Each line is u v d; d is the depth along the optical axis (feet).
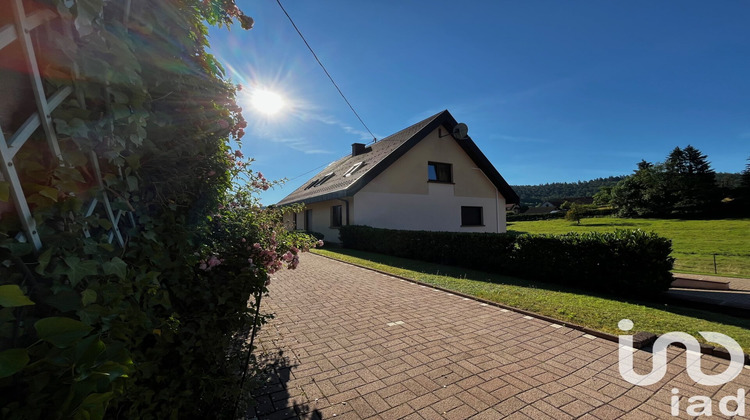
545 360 10.23
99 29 3.88
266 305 16.56
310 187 64.39
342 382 8.93
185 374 5.86
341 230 44.01
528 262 22.81
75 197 3.64
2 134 2.97
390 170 44.55
